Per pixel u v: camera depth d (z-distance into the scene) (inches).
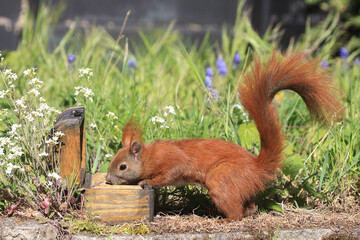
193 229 293.3
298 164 341.4
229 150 305.3
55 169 297.9
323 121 320.5
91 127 402.6
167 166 305.1
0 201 297.4
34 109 324.2
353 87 497.7
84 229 283.1
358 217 321.7
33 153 298.4
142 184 306.5
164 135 411.2
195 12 1358.3
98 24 1237.1
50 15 770.2
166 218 314.0
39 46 688.4
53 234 276.2
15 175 306.5
